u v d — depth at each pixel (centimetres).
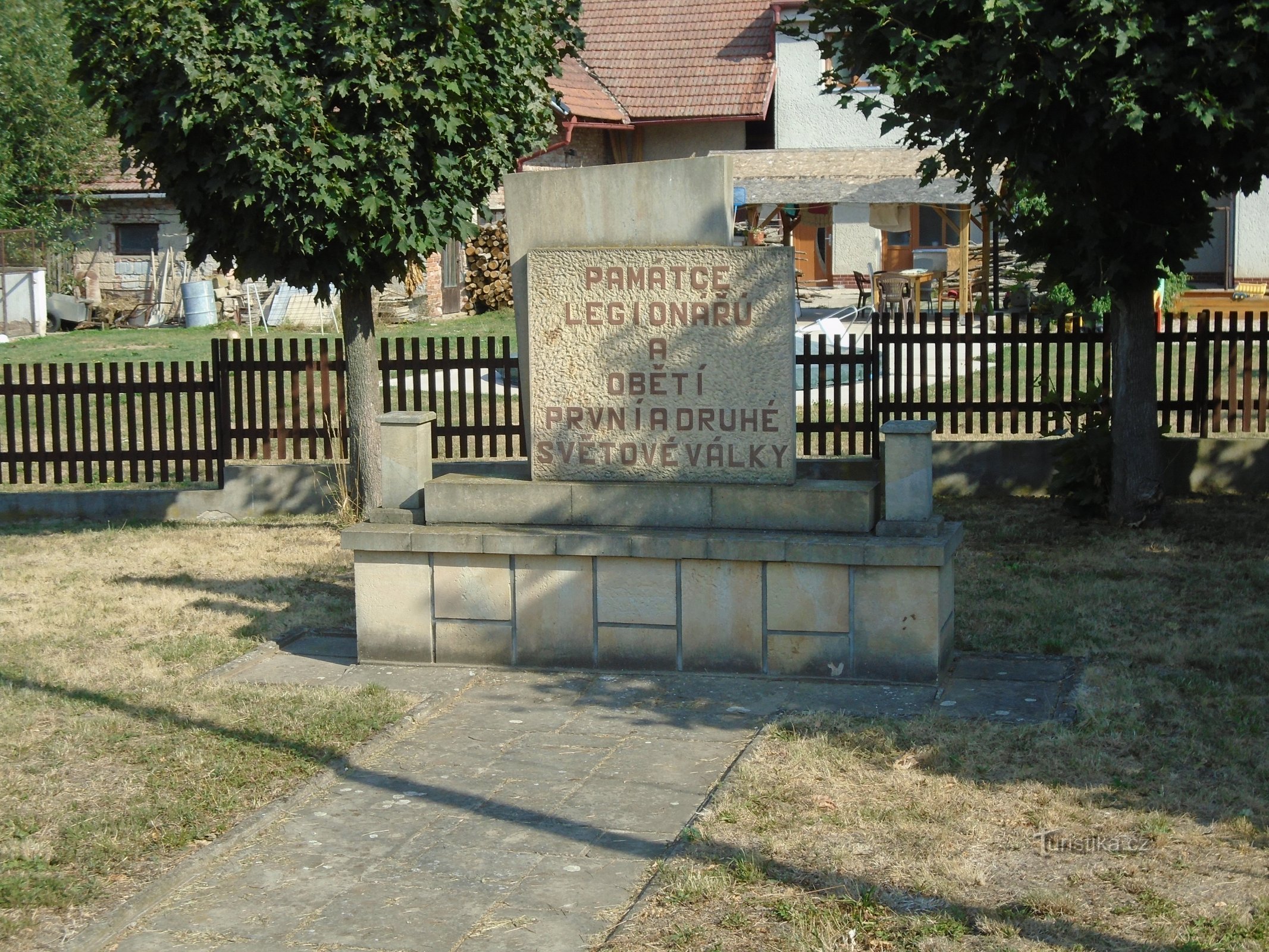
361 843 515
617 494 724
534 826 526
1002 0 785
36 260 2802
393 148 916
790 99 3120
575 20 1061
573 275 719
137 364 2095
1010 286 2584
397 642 744
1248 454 1117
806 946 421
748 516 711
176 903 469
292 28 904
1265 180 2730
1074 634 756
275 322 2775
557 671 725
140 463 1378
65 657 768
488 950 430
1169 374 1143
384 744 620
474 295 2839
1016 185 898
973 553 951
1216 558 920
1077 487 1045
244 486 1191
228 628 829
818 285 3175
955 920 436
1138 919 434
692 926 438
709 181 704
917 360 1858
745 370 704
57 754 607
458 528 737
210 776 578
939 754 582
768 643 699
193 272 2939
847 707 649
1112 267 930
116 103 907
